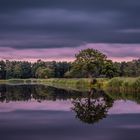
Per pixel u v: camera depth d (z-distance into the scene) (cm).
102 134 2345
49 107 4069
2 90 8025
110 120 2964
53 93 6631
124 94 6006
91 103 4456
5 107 4094
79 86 10250
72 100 4962
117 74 11950
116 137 2239
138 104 4219
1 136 2323
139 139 2170
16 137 2286
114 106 4028
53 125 2761
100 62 12069
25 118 3173
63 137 2266
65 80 13125
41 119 3105
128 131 2445
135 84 6556
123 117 3131
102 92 6662
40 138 2242
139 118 3067
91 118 3108
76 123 2838
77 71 12544
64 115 3347
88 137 2252
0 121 2998
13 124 2834
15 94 6456
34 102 4734
